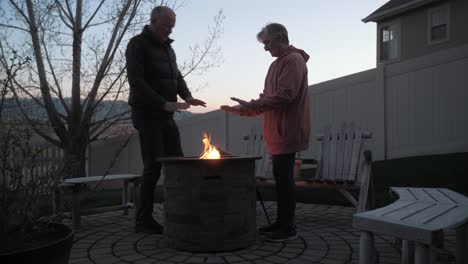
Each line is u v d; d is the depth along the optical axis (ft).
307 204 18.53
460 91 23.79
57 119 28.53
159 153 13.29
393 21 56.85
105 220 15.85
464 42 48.01
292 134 11.40
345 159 15.55
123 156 33.37
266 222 14.92
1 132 7.29
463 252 8.77
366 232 7.22
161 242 11.98
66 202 11.87
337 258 10.20
